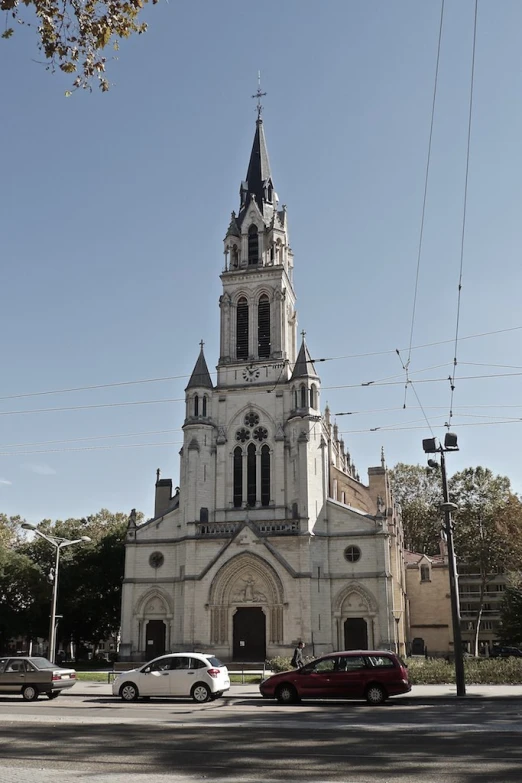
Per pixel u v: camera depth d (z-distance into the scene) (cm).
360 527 6338
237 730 2247
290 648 5928
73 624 8125
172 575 6531
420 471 11594
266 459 6781
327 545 6334
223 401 7019
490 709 2925
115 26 1560
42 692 3503
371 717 2634
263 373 7031
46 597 7519
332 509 6450
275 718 2609
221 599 6191
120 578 7894
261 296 7375
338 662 3316
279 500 6581
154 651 6412
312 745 1936
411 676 4175
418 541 11250
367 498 7600
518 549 7762
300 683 3284
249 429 6888
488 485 9294
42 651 10344
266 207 7844
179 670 3422
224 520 6644
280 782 1466
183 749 1873
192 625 6172
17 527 10456
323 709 2988
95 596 7888
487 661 4388
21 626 7544
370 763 1672
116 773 1559
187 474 6688
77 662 7350
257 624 6147
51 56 1548
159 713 2814
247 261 7550
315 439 6600
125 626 6450
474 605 11125
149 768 1617
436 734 2127
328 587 6216
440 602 8869
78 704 3269
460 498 9388
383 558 6191
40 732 2198
